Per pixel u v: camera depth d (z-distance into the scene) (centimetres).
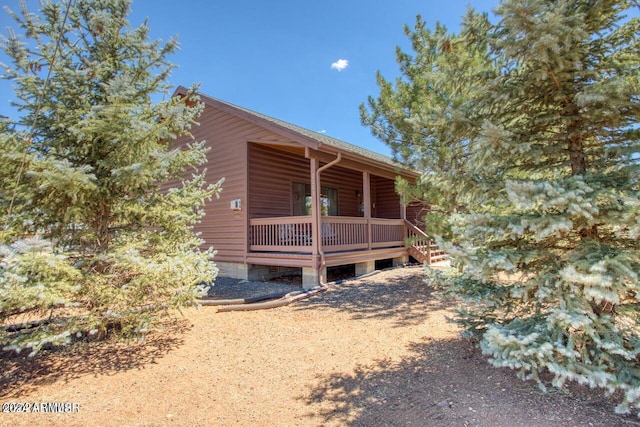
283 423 265
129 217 480
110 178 429
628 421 237
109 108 391
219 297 702
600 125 279
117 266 434
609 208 250
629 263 244
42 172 364
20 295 324
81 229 452
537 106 309
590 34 274
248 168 912
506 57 288
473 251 287
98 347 430
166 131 437
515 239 295
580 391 279
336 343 430
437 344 406
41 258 349
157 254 468
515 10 247
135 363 384
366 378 331
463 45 328
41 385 336
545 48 251
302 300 672
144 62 482
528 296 298
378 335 453
